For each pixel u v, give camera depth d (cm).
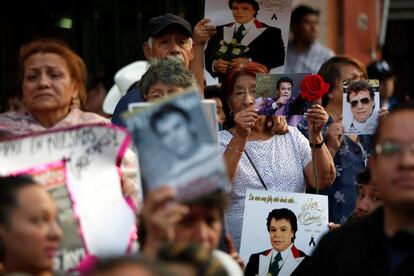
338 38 1224
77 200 434
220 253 420
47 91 513
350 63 665
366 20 1275
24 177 403
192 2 1041
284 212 566
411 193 382
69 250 427
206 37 657
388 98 871
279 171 601
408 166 382
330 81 663
